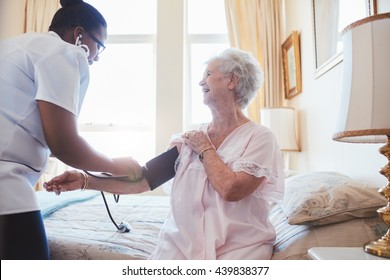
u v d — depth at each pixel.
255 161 1.10
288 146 2.44
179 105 3.25
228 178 1.07
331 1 1.95
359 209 1.19
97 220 1.65
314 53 2.21
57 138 0.93
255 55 3.16
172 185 1.22
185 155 1.23
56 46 0.98
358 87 0.90
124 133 3.50
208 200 1.15
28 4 3.33
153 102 3.51
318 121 2.18
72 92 0.96
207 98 1.26
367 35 0.90
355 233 1.15
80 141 0.97
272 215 1.56
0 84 0.93
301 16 2.62
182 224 1.12
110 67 3.55
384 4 1.35
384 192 0.94
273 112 2.49
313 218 1.19
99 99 3.54
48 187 1.21
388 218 0.92
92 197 2.17
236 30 3.19
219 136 1.27
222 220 1.09
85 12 1.12
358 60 0.91
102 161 1.09
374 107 0.87
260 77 1.31
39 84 0.92
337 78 1.85
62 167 3.29
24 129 0.95
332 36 1.93
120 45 3.57
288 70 2.89
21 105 0.94
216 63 1.26
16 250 0.92
